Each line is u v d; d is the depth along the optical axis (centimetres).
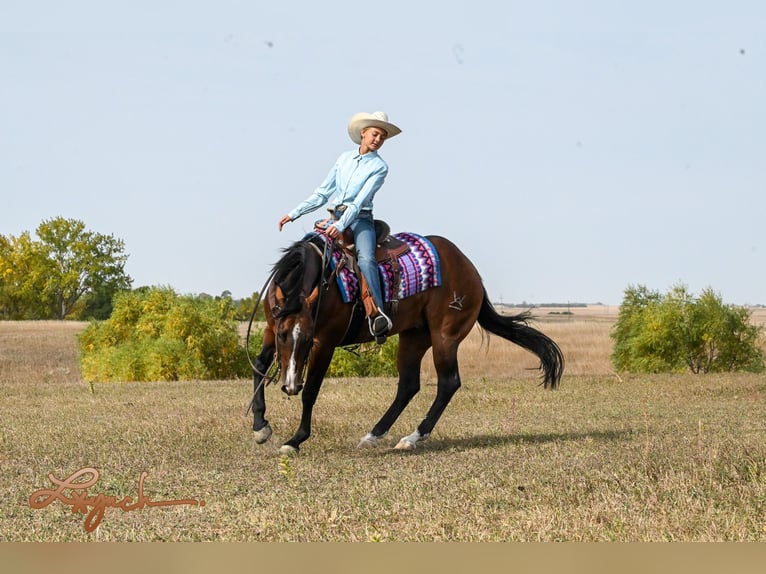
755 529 702
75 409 1573
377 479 920
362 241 1091
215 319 2881
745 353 3084
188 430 1270
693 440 1182
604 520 732
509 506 795
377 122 1111
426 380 2609
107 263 10281
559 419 1470
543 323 6681
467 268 1207
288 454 1082
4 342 5353
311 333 1018
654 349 3108
